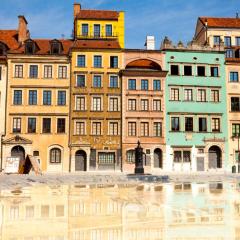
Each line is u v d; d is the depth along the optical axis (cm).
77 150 6619
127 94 6788
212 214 1327
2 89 6656
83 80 6806
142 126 6788
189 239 952
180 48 7038
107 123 6719
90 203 1686
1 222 1195
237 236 982
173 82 6944
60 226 1127
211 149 6975
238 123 7038
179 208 1490
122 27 7581
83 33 7175
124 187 2766
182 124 6881
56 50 6888
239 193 2177
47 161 6569
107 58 6881
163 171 6650
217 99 7062
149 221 1194
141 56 6956
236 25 7831
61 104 6719
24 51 6788
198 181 3722
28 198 1911
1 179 3653
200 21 8081
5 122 6581
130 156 6694
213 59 7125
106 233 1024
